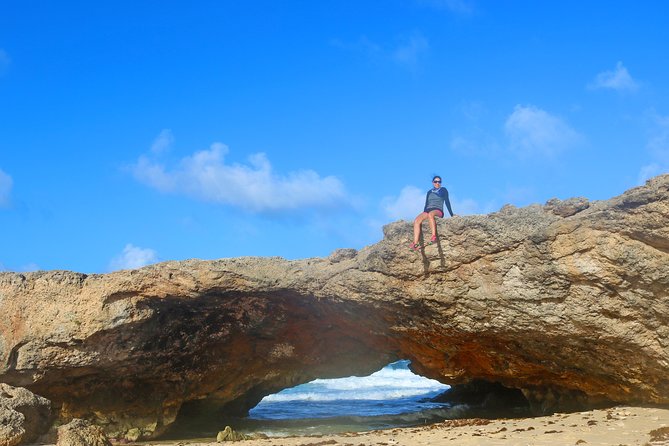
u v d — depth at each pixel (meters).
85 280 20.27
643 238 15.05
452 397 31.42
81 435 15.99
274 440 18.39
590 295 15.95
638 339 15.82
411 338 19.77
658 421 14.84
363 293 18.56
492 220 16.64
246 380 23.48
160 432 22.08
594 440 12.91
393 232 17.73
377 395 40.91
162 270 19.77
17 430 17.00
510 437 14.30
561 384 19.30
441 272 17.39
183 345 21.17
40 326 20.11
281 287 19.41
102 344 20.12
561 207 16.03
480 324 17.59
